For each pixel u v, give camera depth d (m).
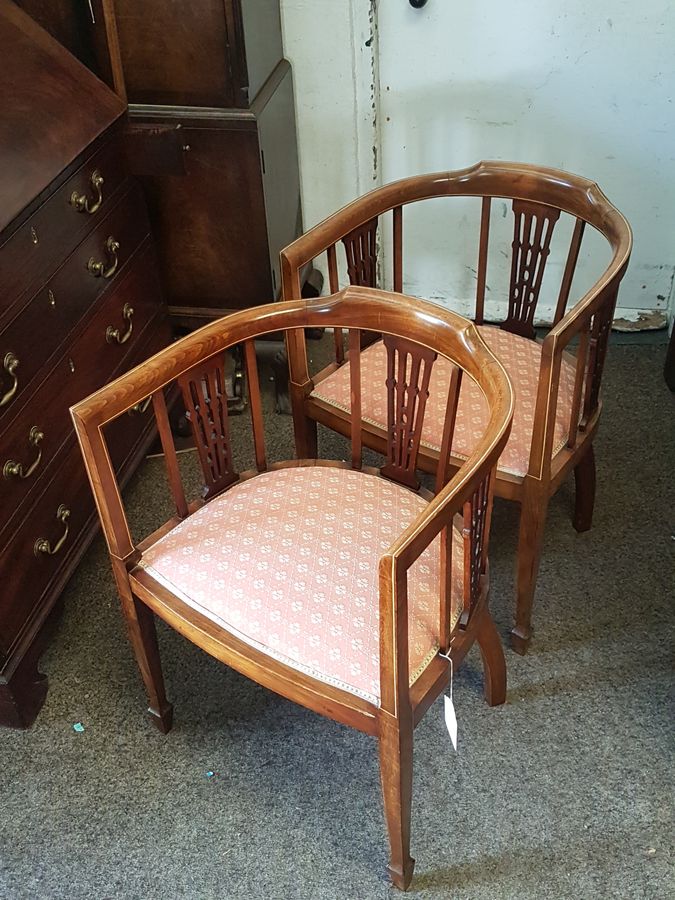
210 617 1.37
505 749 1.66
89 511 1.96
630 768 1.63
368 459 2.32
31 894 1.50
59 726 1.75
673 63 2.26
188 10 1.94
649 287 2.64
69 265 1.76
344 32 2.30
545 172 1.81
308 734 1.71
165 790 1.64
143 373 1.38
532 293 1.96
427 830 1.55
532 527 1.65
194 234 2.24
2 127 1.63
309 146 2.52
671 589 1.94
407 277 2.75
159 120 2.08
